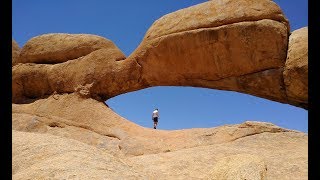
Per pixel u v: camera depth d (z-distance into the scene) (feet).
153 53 54.90
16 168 27.76
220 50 50.62
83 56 60.44
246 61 49.85
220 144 44.80
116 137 51.75
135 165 36.37
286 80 48.24
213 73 52.37
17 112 58.59
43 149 30.12
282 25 48.93
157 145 47.19
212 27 50.80
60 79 60.23
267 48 48.73
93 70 58.75
